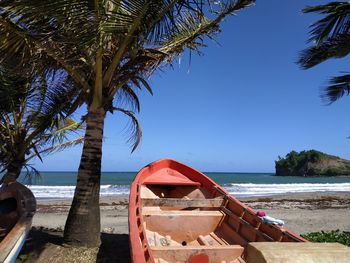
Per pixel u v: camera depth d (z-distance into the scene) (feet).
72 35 20.33
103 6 19.80
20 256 22.86
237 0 25.18
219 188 24.99
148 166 28.37
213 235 20.59
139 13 20.71
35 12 19.22
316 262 7.63
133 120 32.04
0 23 19.86
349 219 53.06
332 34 33.37
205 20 26.63
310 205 76.69
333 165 361.92
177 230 20.38
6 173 32.12
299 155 386.73
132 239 14.58
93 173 24.76
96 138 24.98
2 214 24.23
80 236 24.18
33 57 22.81
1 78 27.50
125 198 91.56
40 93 30.48
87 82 25.25
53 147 36.81
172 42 28.02
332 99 40.40
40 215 56.49
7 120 31.73
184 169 29.37
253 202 82.48
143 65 26.13
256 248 7.89
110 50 24.93
